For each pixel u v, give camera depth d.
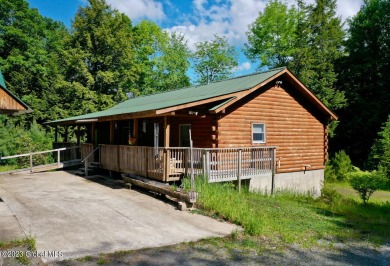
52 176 16.75
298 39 32.41
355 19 34.59
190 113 12.90
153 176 12.31
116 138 21.22
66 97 32.47
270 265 5.90
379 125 29.72
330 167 24.55
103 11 32.69
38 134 26.02
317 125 19.09
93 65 32.62
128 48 33.25
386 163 21.69
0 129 23.84
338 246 7.44
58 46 36.34
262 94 16.17
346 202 14.20
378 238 8.27
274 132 16.67
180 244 6.70
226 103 13.53
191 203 9.63
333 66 31.16
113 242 6.65
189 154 12.26
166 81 42.22
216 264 5.79
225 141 14.52
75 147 20.06
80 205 9.99
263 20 37.12
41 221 8.02
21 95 31.95
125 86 35.59
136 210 9.48
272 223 8.70
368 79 32.84
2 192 12.05
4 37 30.98
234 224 8.41
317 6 31.92
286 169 17.11
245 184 14.70
